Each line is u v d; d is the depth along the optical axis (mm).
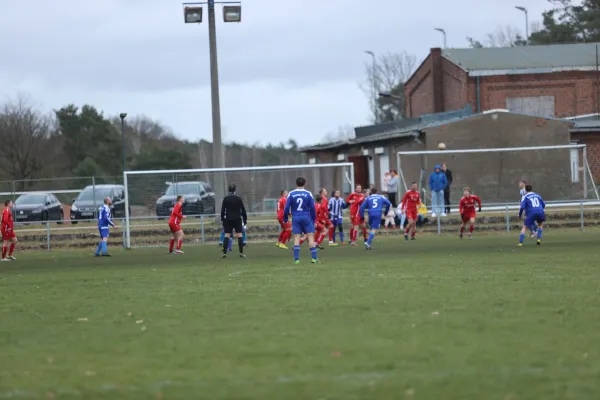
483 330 28797
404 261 60062
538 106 151375
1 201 105875
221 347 27078
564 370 22906
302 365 24250
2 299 42750
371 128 142125
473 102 150125
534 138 115125
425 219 96500
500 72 150125
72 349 27641
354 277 48094
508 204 99188
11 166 187000
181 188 94688
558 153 108562
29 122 189625
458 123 113500
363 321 31266
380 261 60750
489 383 21688
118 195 108375
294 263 61531
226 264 62750
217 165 97562
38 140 192875
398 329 29359
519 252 66438
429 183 97125
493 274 48094
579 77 151250
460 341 26969
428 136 113312
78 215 106188
